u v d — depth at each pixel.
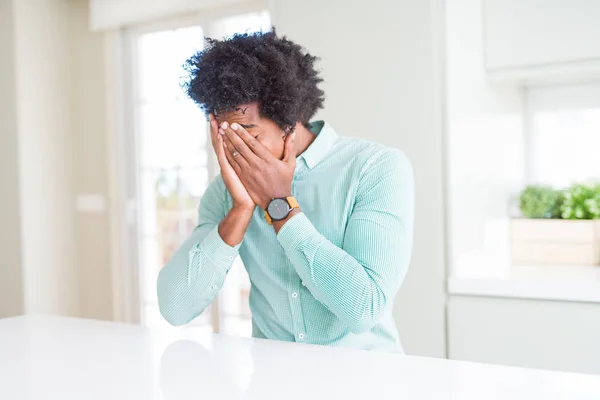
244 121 1.06
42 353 0.95
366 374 0.81
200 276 1.10
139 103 3.45
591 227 2.13
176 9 3.07
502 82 2.19
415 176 1.99
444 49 1.94
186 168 3.31
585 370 1.73
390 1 2.02
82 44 3.54
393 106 2.02
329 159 1.16
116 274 3.44
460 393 0.72
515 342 1.83
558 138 2.40
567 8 1.92
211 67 1.06
